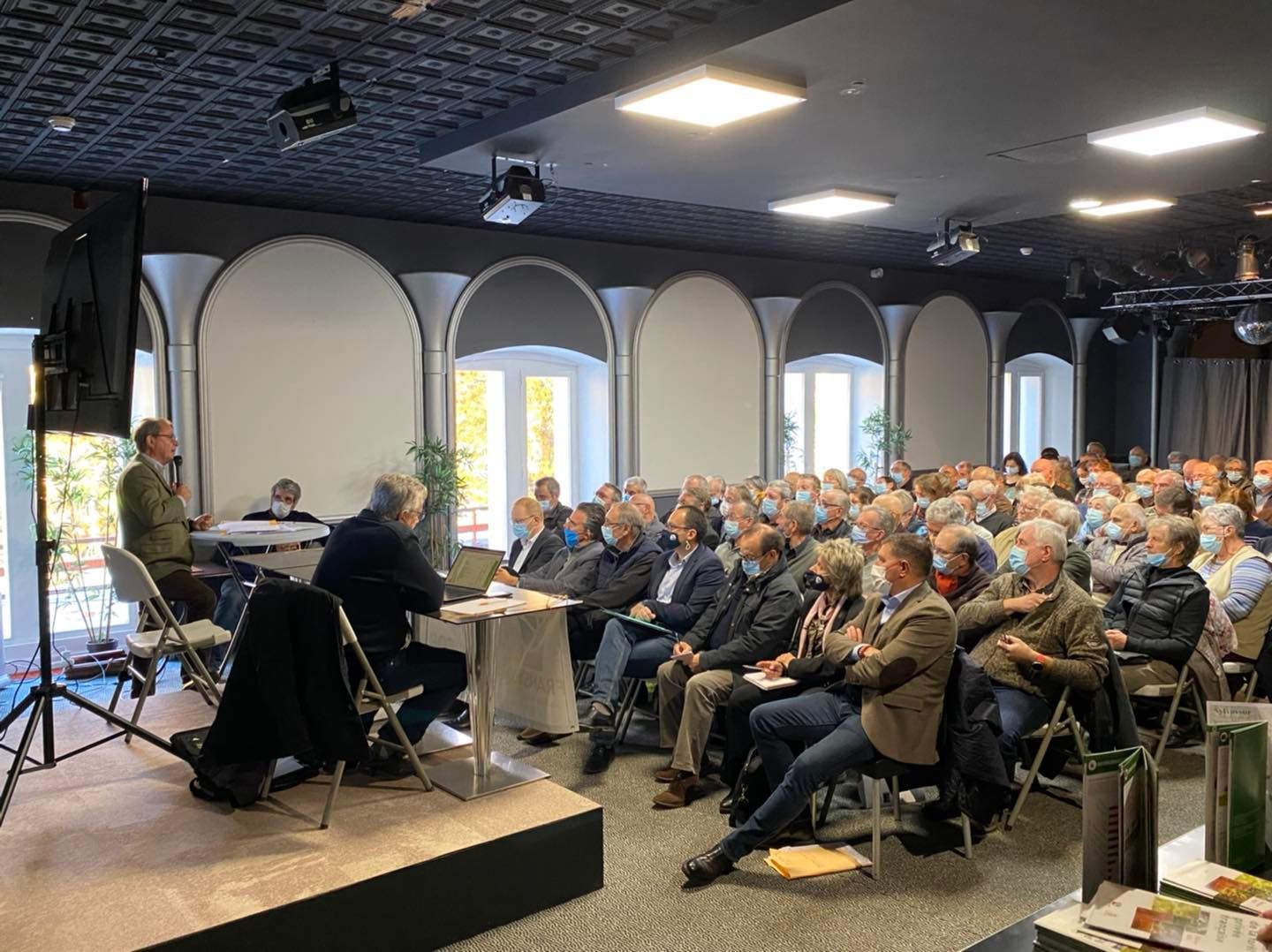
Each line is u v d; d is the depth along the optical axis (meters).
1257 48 3.88
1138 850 1.66
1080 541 6.03
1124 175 6.19
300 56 4.22
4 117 4.96
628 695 4.76
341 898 2.80
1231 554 4.89
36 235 6.27
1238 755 1.73
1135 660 4.25
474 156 5.54
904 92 4.43
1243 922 1.50
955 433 11.82
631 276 9.09
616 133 5.09
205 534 5.49
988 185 6.45
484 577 3.72
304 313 7.25
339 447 7.43
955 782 3.36
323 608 3.12
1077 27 3.66
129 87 4.55
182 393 6.70
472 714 3.60
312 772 3.66
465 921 3.05
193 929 2.58
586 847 3.32
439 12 3.81
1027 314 12.71
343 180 6.44
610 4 3.73
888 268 11.13
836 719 3.57
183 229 6.79
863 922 3.11
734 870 3.48
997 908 3.20
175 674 5.97
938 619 3.32
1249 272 9.10
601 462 9.05
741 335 9.84
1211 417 12.72
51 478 6.20
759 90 4.16
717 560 4.75
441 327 7.79
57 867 2.93
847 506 5.67
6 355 6.34
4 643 5.99
